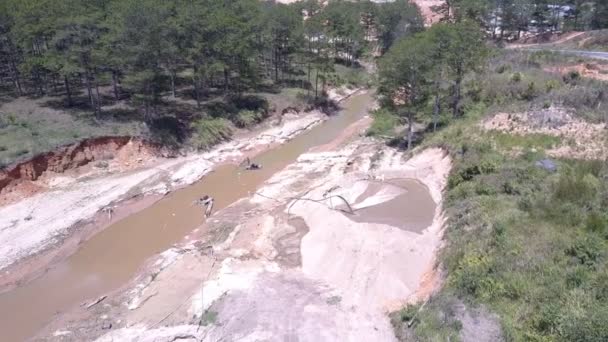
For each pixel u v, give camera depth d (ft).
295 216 134.41
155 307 100.12
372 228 113.91
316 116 240.94
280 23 248.32
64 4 178.19
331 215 124.77
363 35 322.96
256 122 218.59
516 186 109.19
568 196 98.63
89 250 123.75
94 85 210.79
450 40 164.35
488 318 74.33
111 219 138.00
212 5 229.45
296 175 166.81
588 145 128.16
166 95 218.59
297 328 89.76
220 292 102.47
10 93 197.67
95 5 195.62
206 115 202.08
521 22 301.43
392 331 86.74
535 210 96.17
